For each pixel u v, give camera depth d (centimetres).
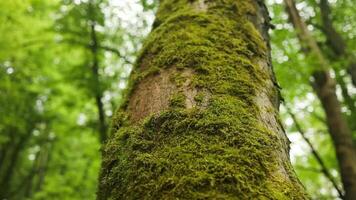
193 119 123
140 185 109
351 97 847
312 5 791
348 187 555
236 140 115
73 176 1127
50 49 873
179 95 136
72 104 941
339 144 588
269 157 116
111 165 130
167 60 159
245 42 176
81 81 794
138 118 140
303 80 633
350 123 797
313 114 737
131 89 164
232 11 196
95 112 977
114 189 118
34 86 1002
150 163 113
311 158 872
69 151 1385
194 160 108
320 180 1085
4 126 1095
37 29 812
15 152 1346
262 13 227
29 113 1163
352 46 740
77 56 937
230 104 130
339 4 753
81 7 783
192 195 99
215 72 146
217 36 170
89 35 796
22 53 864
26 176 1556
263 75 163
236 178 102
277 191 106
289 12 636
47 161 1485
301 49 628
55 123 1120
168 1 223
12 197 1389
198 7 196
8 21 782
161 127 125
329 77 633
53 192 1086
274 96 162
